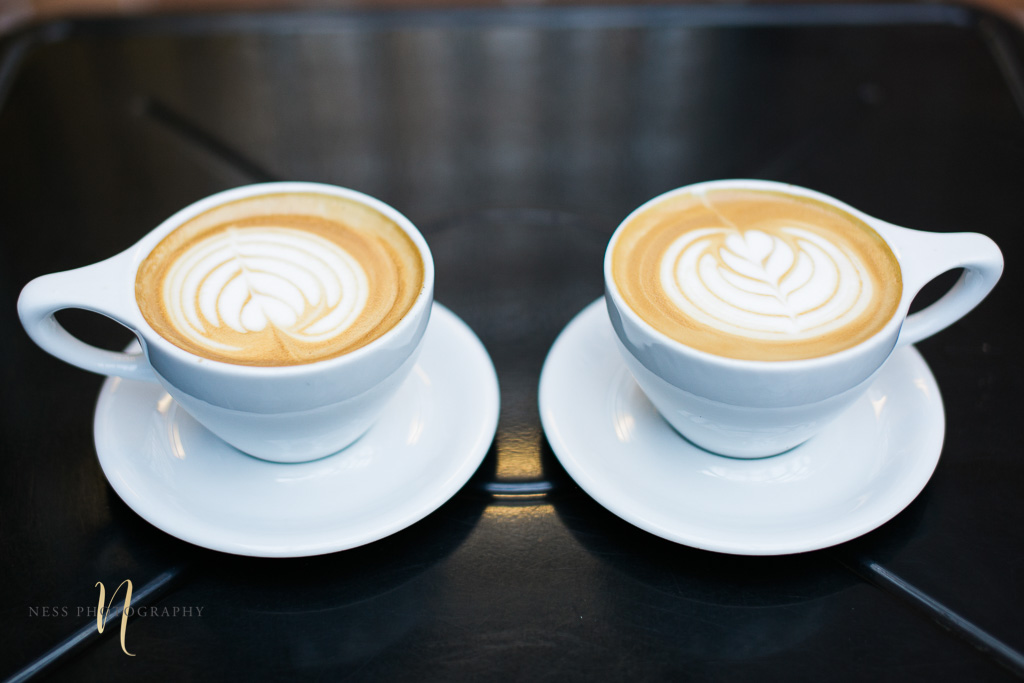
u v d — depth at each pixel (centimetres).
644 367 37
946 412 42
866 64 64
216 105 61
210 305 38
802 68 64
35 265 49
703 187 42
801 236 40
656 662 34
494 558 37
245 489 38
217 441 40
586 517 38
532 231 51
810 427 37
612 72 63
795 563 36
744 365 34
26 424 41
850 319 37
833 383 35
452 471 38
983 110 59
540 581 36
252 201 42
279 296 38
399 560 37
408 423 41
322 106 61
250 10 70
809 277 39
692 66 64
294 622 35
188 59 65
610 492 37
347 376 35
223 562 37
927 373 41
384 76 63
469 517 38
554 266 49
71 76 63
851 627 34
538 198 53
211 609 35
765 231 41
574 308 47
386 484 38
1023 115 59
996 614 35
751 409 36
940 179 54
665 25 68
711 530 36
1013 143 57
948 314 40
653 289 38
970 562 36
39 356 44
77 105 61
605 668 33
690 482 39
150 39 67
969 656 34
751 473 39
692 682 33
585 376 42
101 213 53
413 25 68
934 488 39
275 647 34
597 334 44
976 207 52
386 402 38
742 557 37
